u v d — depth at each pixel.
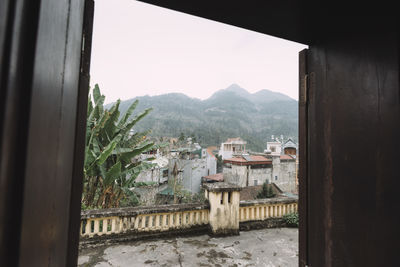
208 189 4.76
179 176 13.48
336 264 1.01
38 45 0.32
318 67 1.19
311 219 1.20
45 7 0.34
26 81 0.30
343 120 1.01
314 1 0.96
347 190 0.97
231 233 4.65
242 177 31.86
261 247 4.11
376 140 0.85
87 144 7.93
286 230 5.01
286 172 34.53
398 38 0.77
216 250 3.96
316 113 1.19
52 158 0.39
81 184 0.77
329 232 1.06
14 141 0.28
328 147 1.09
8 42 0.27
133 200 8.61
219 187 4.64
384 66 0.82
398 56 0.77
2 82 0.26
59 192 0.43
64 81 0.44
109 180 7.70
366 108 0.90
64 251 0.48
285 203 5.47
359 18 0.93
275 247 4.11
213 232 4.54
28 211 0.30
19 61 0.29
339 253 1.00
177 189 12.46
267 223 5.16
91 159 7.55
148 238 4.36
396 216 0.76
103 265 3.41
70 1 0.47
